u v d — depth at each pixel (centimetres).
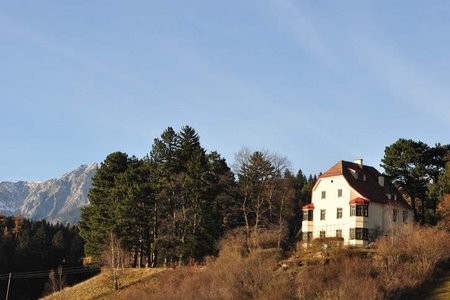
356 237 7669
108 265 7556
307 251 6575
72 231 14288
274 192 9112
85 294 7231
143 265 8412
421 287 5134
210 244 7962
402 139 8856
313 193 8406
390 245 5891
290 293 5178
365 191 8019
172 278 6612
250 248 7356
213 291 5544
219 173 9194
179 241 7869
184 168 8862
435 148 8812
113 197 8400
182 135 9238
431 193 8425
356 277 5125
